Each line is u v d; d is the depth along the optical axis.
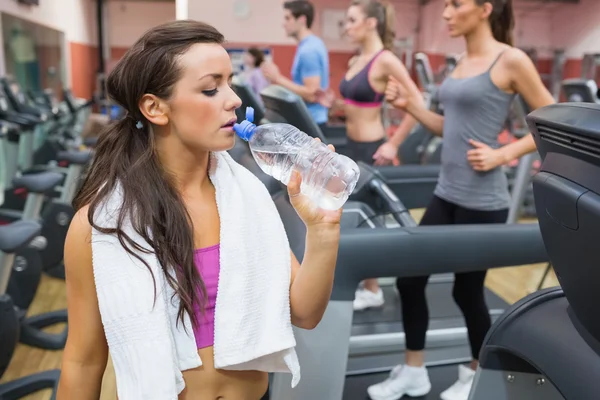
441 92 2.07
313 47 3.38
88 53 11.05
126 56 0.90
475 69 1.93
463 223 2.02
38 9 6.84
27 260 2.51
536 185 0.93
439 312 2.91
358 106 2.81
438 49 10.52
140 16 12.12
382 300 2.96
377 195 1.95
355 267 1.58
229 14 8.85
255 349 0.96
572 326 1.02
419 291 2.01
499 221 2.00
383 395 2.10
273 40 9.06
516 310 1.15
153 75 0.88
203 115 0.89
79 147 5.34
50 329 2.81
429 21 10.78
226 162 1.04
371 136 2.84
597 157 0.76
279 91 1.85
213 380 0.98
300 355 1.58
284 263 1.00
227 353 0.94
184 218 0.93
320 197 1.01
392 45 2.82
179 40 0.88
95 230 0.89
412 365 2.10
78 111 5.98
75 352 0.96
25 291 2.56
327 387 1.61
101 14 11.54
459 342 2.61
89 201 0.93
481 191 1.96
